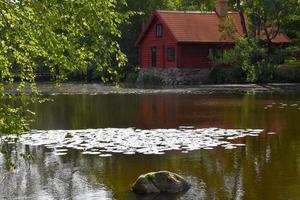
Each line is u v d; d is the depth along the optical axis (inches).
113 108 995.9
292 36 2005.4
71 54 252.1
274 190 374.9
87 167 459.5
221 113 871.7
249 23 1784.0
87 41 257.8
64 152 531.2
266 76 1647.4
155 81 1931.6
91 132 672.4
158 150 536.1
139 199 358.0
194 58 1893.5
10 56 249.0
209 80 1815.9
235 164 464.4
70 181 410.6
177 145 564.7
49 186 396.5
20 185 400.2
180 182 385.1
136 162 477.7
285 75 1633.9
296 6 1711.4
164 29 1947.6
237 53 1686.8
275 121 755.4
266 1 1668.3
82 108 1006.4
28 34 236.8
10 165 267.0
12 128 234.5
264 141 584.4
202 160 483.2
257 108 935.7
